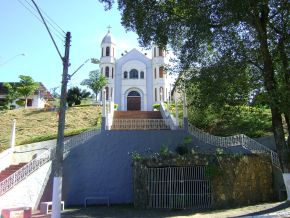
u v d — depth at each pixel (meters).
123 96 47.47
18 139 27.02
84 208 17.39
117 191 19.58
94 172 19.80
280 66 16.38
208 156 17.12
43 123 31.72
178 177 16.84
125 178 19.80
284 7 15.03
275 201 17.41
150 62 49.09
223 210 15.40
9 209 10.95
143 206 16.75
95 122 30.75
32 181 17.81
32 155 22.97
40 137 25.81
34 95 50.31
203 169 16.95
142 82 47.97
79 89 44.19
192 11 15.50
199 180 16.80
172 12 17.59
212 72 15.82
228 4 14.38
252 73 16.77
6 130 29.92
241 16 14.75
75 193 19.34
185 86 17.56
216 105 16.66
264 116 24.48
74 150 20.05
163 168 16.97
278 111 15.21
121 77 48.38
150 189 16.78
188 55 16.70
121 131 20.73
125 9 17.95
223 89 15.84
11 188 16.53
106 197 18.86
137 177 17.38
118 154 20.27
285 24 15.61
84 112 34.66
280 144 15.65
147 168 17.05
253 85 16.38
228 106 17.19
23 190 17.19
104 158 20.12
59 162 13.12
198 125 24.73
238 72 15.70
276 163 18.69
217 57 16.27
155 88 47.19
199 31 15.12
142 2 17.61
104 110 21.38
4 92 50.84
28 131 29.47
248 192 17.30
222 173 16.94
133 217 14.14
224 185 16.83
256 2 14.64
